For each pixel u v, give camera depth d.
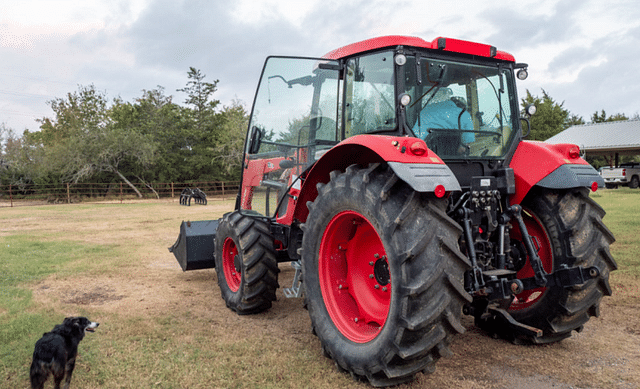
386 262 2.81
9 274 5.74
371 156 2.89
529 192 3.21
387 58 2.96
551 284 2.81
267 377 2.75
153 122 37.25
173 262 6.68
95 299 4.68
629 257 5.85
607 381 2.66
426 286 2.26
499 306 2.98
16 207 19.78
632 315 3.79
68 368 2.68
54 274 5.80
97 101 48.50
